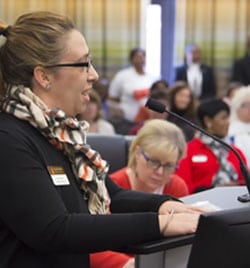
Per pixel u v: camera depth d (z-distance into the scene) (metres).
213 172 4.25
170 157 2.72
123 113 8.01
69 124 1.80
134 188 2.82
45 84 1.75
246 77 9.23
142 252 1.56
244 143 4.66
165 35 9.07
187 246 1.66
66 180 1.74
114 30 9.32
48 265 1.70
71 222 1.60
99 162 1.87
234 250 1.43
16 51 1.76
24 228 1.59
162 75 9.10
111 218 1.61
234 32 9.64
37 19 1.78
